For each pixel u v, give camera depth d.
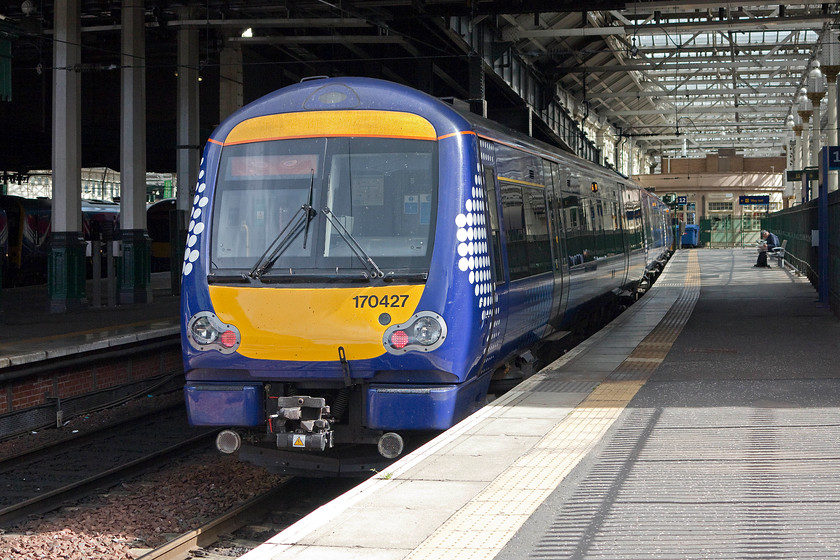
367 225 7.61
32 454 10.16
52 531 7.54
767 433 6.90
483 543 4.58
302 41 24.06
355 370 7.41
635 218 21.58
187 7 21.89
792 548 4.38
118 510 8.16
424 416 7.35
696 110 58.16
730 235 73.56
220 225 7.86
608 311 18.38
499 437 6.96
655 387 9.08
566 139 42.72
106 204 38.06
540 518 4.97
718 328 14.50
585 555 4.37
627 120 62.31
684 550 4.39
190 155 23.05
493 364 8.70
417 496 5.45
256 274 7.61
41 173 64.38
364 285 7.41
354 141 7.79
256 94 30.22
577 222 13.16
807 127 41.28
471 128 8.04
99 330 14.77
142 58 20.38
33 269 32.78
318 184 7.75
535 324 10.46
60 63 18.70
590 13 31.17
